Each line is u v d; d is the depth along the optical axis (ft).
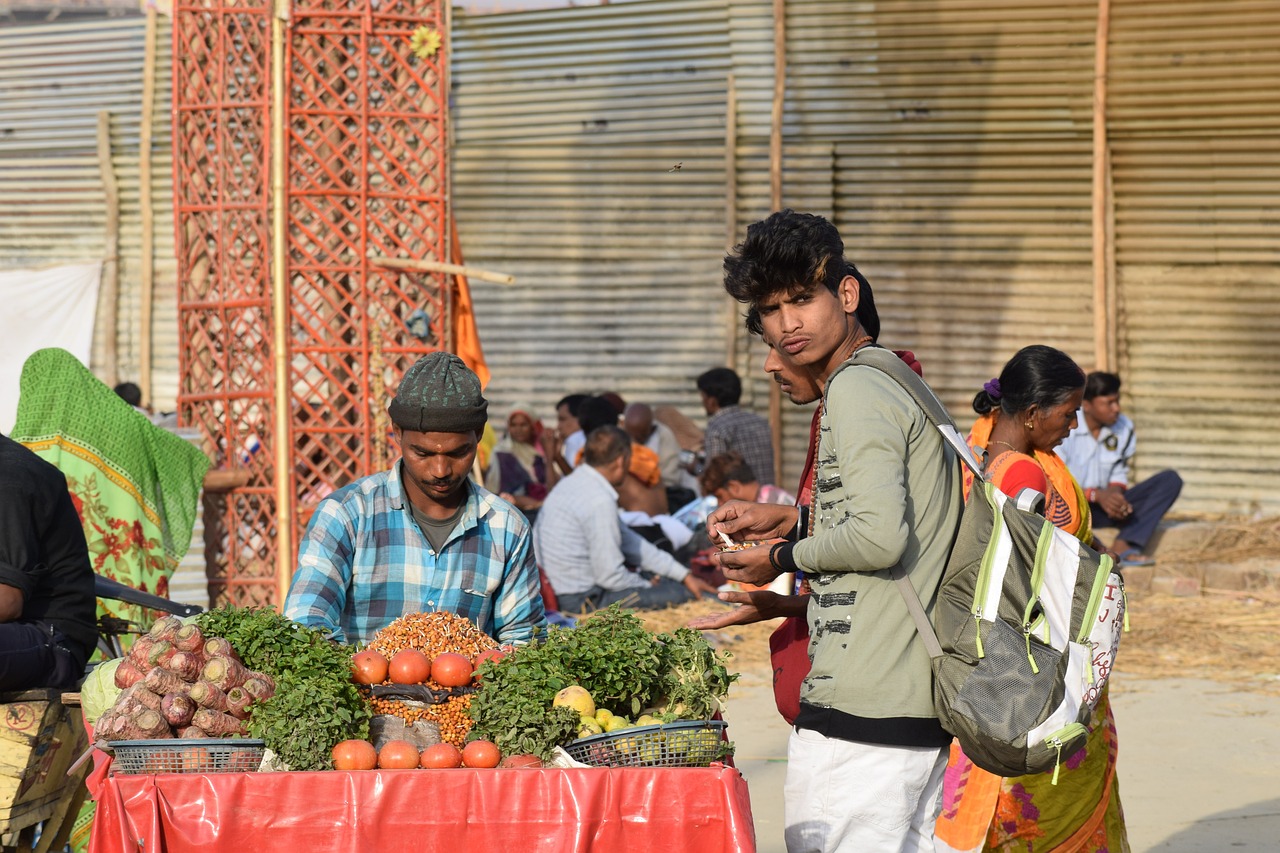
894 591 10.13
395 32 30.30
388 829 9.42
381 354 30.27
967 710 10.09
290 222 29.94
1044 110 43.39
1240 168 42.63
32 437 20.68
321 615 12.16
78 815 14.64
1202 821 18.04
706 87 45.01
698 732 10.07
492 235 46.42
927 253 44.45
